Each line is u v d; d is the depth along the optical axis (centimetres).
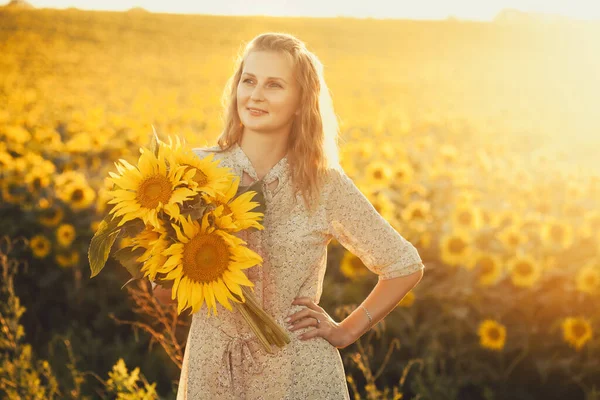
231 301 195
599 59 3762
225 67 3097
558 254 466
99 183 654
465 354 398
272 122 199
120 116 1309
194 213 178
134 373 285
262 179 199
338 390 206
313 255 203
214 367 199
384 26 4819
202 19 4744
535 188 668
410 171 719
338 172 208
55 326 468
